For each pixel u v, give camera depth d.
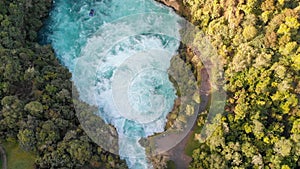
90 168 65.88
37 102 66.75
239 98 68.12
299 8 69.88
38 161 63.91
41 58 75.19
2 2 76.81
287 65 67.69
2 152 66.12
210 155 65.19
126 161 68.19
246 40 71.44
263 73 67.88
